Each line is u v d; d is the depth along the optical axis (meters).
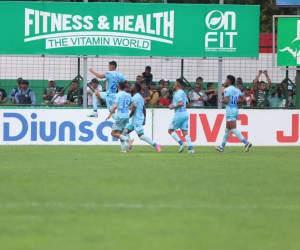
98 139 61.81
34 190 33.34
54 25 61.81
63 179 37.09
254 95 67.06
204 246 22.89
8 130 61.19
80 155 50.69
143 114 53.81
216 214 28.19
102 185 35.09
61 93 65.62
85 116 61.69
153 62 72.81
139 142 62.78
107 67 72.69
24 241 23.33
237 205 30.19
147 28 62.28
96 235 24.25
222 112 62.53
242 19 62.78
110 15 61.97
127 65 72.38
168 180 37.22
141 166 43.53
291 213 28.67
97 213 27.98
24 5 61.66
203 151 56.38
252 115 62.97
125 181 36.62
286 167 44.34
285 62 64.19
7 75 72.56
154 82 70.69
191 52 62.72
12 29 61.66
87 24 61.91
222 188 34.81
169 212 28.39
